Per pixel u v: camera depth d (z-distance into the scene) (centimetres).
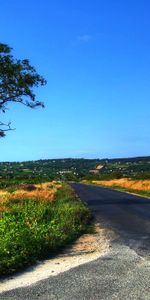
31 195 3862
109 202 3772
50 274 1156
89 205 3509
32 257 1308
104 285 1031
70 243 1653
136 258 1328
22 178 11219
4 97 4109
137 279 1077
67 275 1140
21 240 1365
